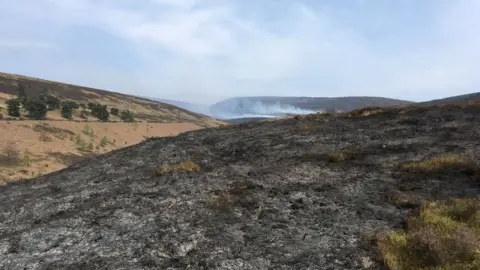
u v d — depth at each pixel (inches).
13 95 6589.6
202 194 534.0
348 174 581.6
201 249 363.6
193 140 1029.8
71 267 348.5
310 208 455.8
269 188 540.4
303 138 890.7
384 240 329.7
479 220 323.3
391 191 483.8
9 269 357.1
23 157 2272.4
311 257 331.3
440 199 428.1
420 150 663.8
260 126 1205.7
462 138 708.0
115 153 1051.3
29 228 472.7
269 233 391.5
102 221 463.8
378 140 781.9
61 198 607.2
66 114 4800.7
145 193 565.3
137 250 370.9
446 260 271.1
